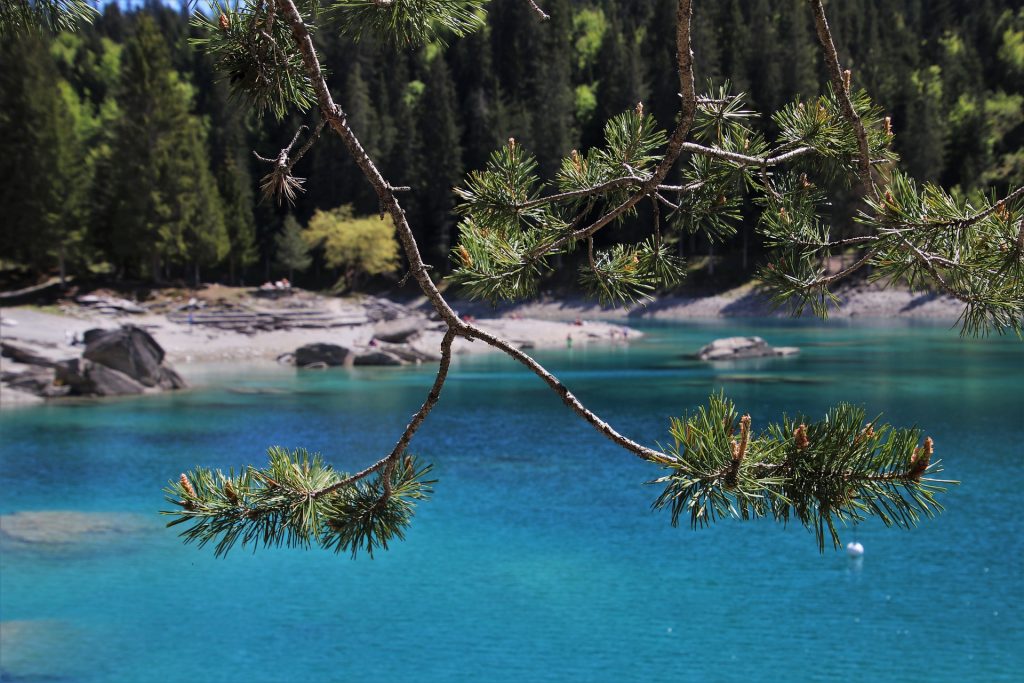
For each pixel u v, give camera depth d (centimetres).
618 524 1783
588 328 7312
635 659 1144
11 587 1430
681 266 335
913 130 9425
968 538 1655
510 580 1459
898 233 255
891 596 1358
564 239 312
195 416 3238
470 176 334
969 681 1055
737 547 1630
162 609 1341
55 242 8338
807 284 314
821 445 252
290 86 312
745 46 10150
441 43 318
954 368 4628
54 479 2169
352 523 303
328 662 1153
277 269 12569
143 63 8812
